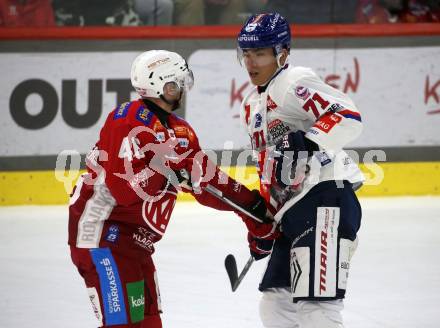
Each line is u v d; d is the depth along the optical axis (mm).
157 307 9602
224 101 19125
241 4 19281
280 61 9516
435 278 14109
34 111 18578
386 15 19859
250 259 10484
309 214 9312
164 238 16422
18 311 12484
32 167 18703
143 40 18812
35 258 15234
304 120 9531
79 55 18594
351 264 14867
